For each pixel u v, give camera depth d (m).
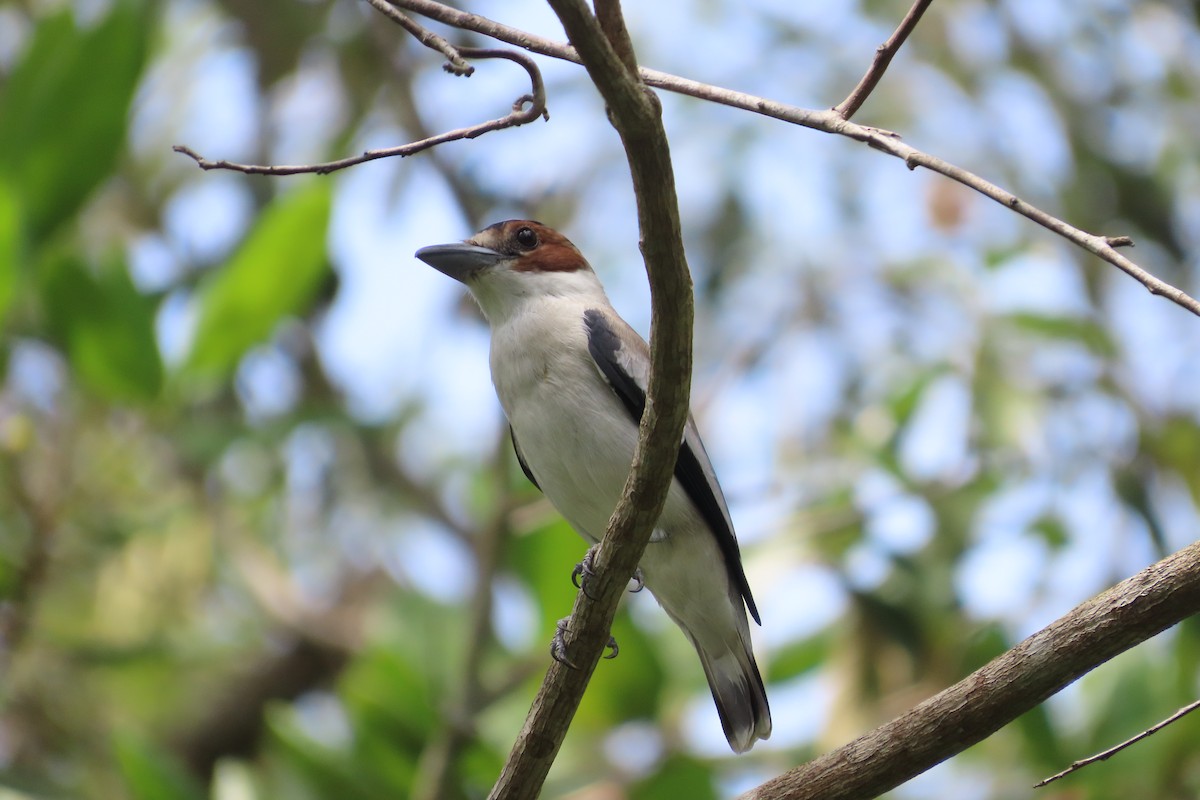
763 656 12.02
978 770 11.36
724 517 9.05
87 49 10.92
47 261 10.96
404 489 14.96
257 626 14.16
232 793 10.60
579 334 8.92
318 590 15.08
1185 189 13.32
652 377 6.07
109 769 12.58
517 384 9.02
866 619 11.06
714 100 6.30
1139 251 13.11
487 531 11.39
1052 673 6.25
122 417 11.41
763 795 6.66
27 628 11.20
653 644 11.03
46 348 11.30
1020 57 13.62
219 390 12.34
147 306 11.09
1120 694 10.60
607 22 5.19
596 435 8.79
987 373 12.08
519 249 9.64
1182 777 10.20
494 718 11.32
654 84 6.39
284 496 14.45
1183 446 11.58
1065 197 13.27
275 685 14.59
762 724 9.12
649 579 9.16
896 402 12.48
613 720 11.21
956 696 6.43
